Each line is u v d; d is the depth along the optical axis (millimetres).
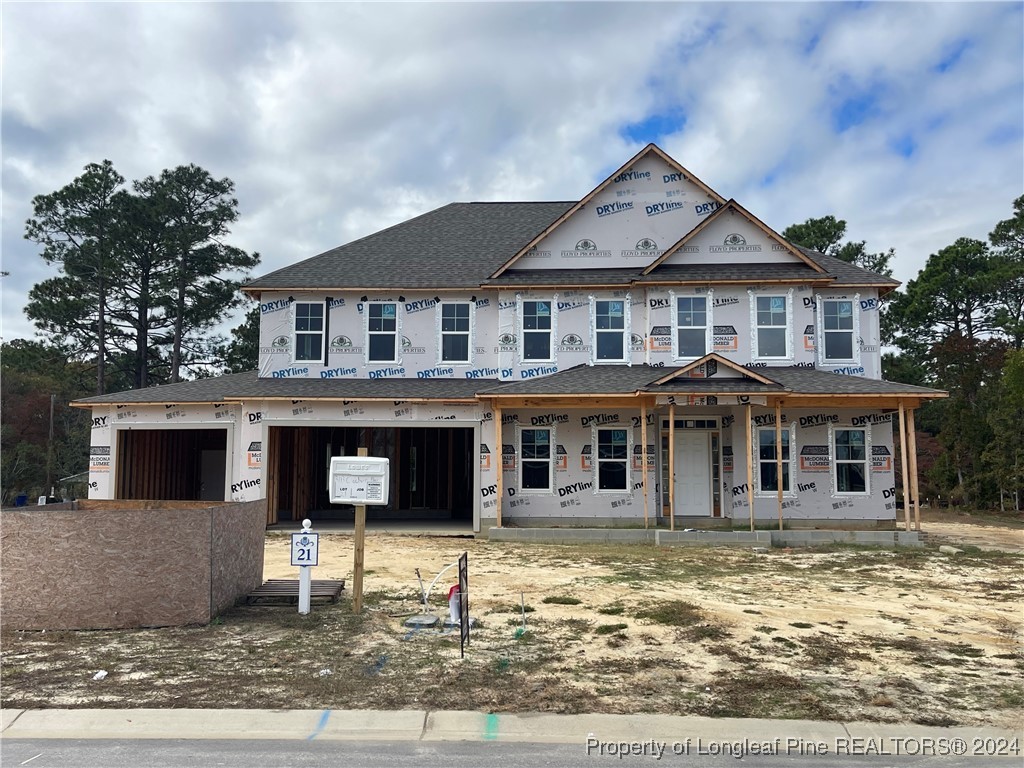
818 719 6355
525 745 5879
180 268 42312
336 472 9852
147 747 5809
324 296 20844
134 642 8406
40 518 8969
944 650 8398
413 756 5641
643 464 18094
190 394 20094
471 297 20734
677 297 19859
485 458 19188
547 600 10766
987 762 5668
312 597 10289
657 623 9430
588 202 20922
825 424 19219
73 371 45219
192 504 11750
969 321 42062
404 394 19281
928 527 22828
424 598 10047
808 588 11984
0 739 5957
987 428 28969
